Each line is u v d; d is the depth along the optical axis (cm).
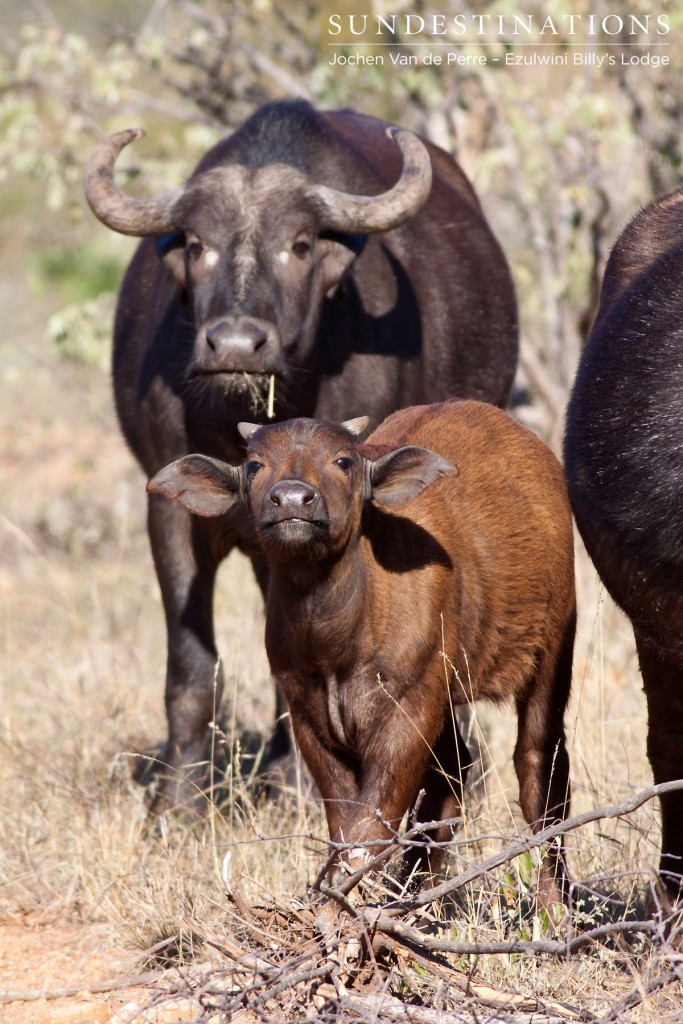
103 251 7619
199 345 2344
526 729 2139
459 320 2948
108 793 2500
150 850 2295
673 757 1903
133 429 2769
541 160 4266
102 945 1995
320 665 1864
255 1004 1591
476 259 3070
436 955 1712
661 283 1855
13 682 3216
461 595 1948
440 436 2105
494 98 4194
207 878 2089
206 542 2578
